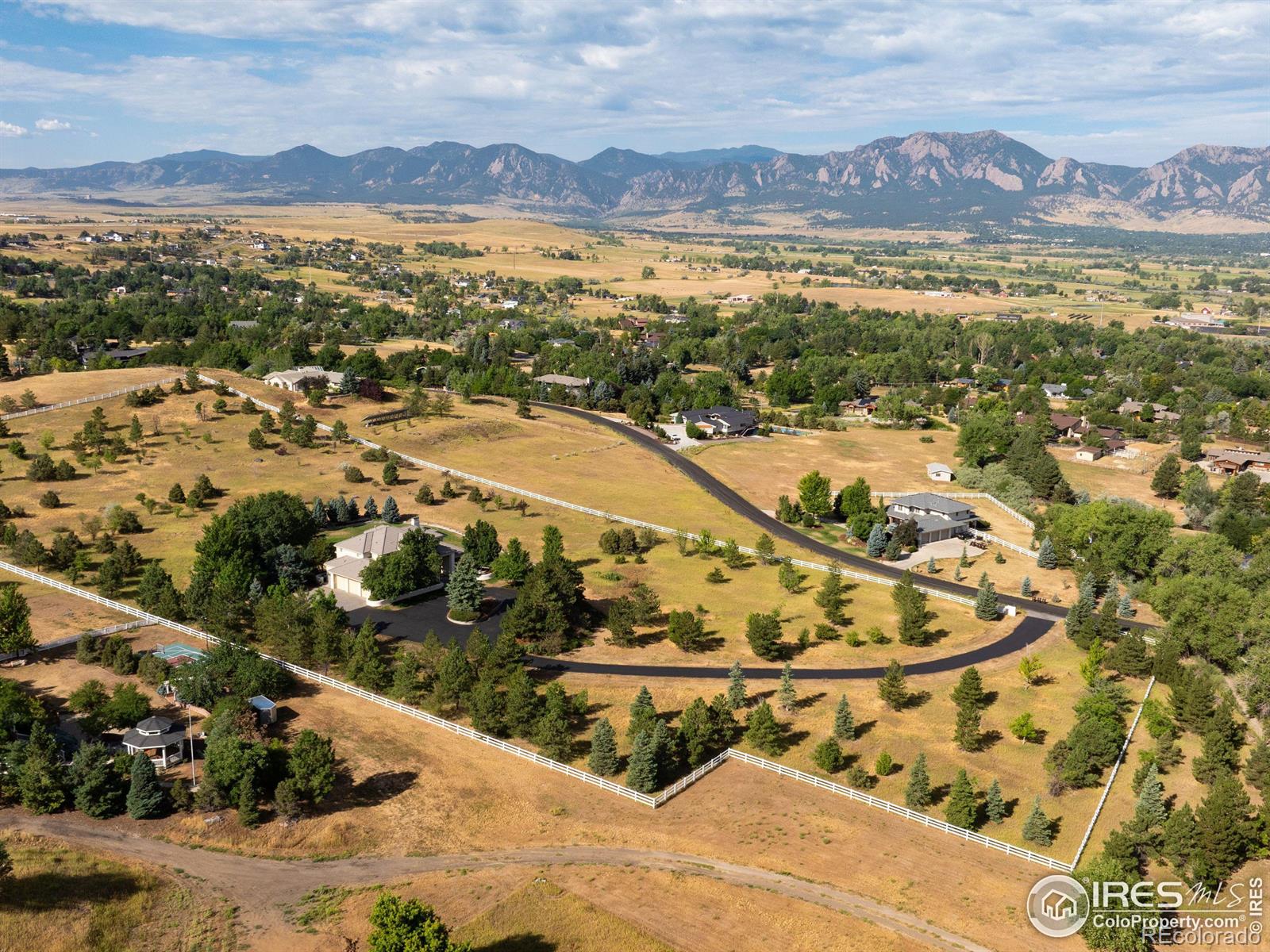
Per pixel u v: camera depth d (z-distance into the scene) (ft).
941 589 429.38
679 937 199.21
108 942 194.70
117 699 273.13
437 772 264.72
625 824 244.01
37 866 213.66
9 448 521.24
